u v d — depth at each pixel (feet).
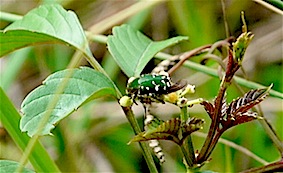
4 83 2.35
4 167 1.39
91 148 2.46
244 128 2.29
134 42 1.67
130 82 1.35
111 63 2.48
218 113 1.29
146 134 1.26
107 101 2.52
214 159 2.27
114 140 2.49
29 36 1.50
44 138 2.43
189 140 1.30
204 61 2.14
